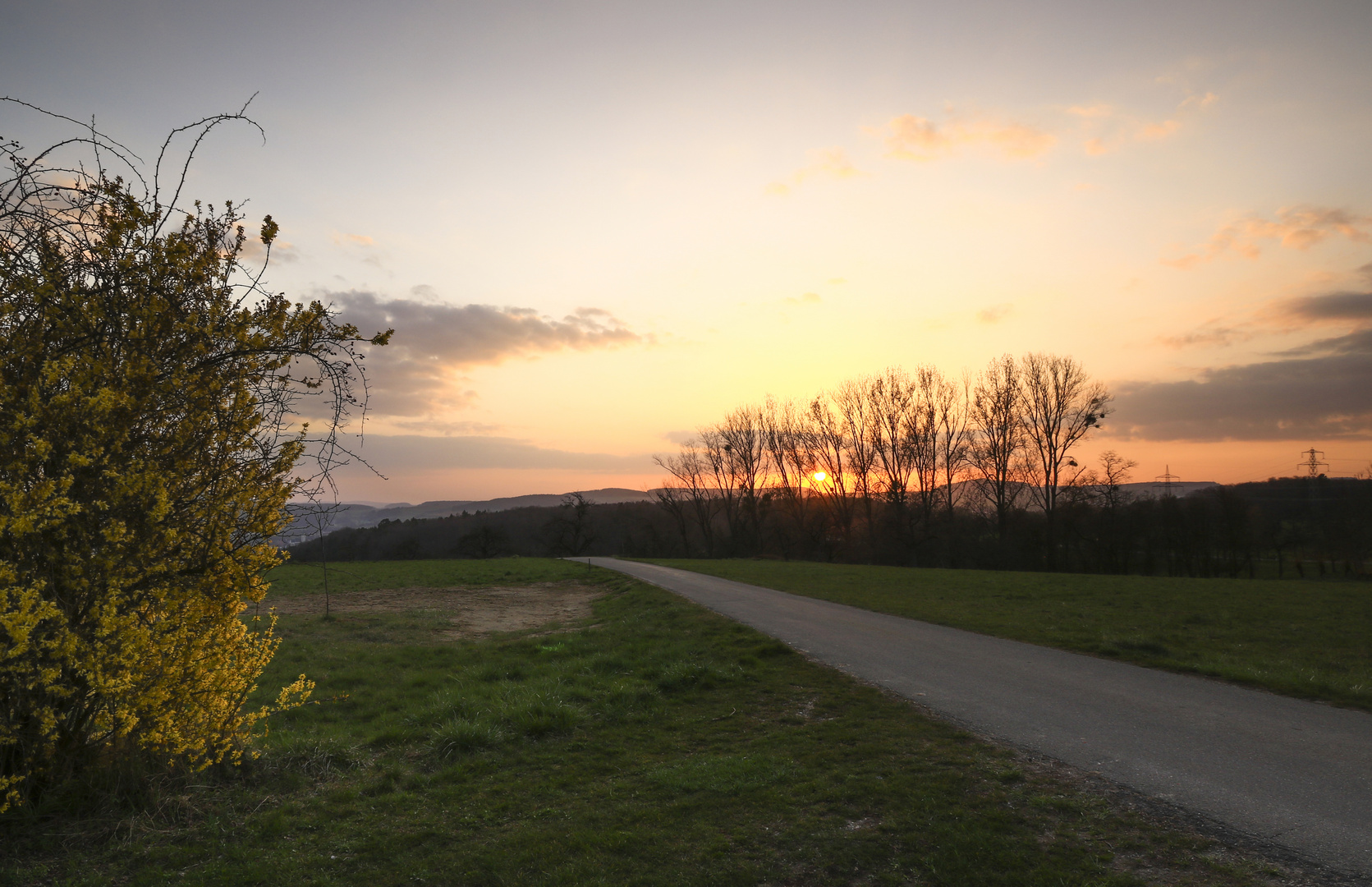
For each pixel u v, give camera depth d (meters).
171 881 4.40
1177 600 19.16
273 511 5.83
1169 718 7.93
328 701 10.68
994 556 50.19
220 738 5.92
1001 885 4.14
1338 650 11.92
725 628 15.18
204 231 5.74
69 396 4.77
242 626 6.15
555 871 4.49
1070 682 9.88
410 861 4.74
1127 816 5.07
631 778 6.43
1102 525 49.00
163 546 5.35
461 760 7.13
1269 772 6.02
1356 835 4.68
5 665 4.58
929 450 55.84
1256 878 4.11
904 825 5.00
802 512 64.00
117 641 5.00
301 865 4.67
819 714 8.55
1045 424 50.03
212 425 5.62
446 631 19.05
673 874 4.43
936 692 9.32
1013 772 5.97
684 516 76.75
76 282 5.13
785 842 4.84
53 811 4.91
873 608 18.92
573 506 75.69
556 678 11.05
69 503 4.62
